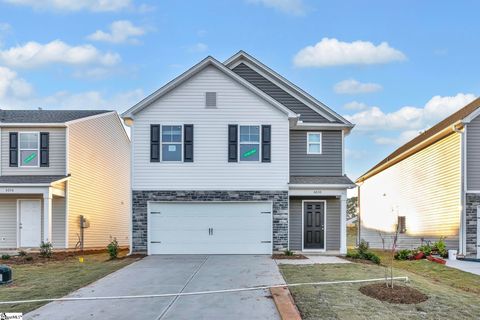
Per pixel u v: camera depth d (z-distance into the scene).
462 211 16.45
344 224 16.55
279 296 8.60
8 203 18.97
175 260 14.34
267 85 18.39
